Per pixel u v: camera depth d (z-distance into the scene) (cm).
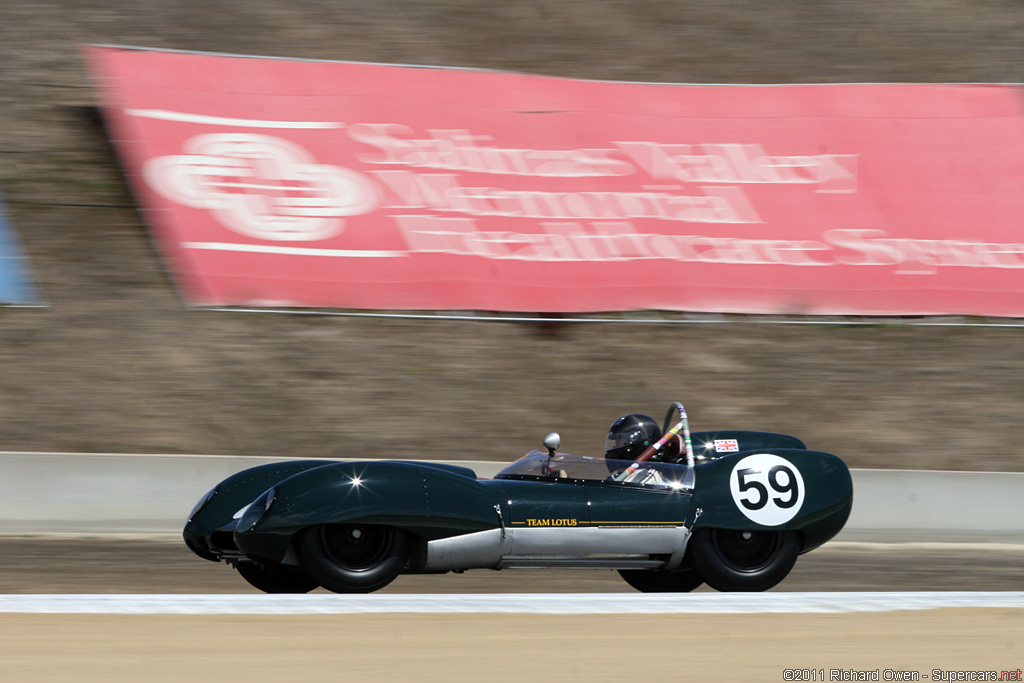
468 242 6925
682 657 1733
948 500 4684
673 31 9212
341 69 7694
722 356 6469
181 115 7294
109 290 6362
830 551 4181
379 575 2441
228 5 8838
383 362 6100
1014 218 7544
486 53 8681
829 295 6975
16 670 1553
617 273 6919
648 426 2961
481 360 6225
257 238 6731
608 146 7581
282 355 6056
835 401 6122
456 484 2525
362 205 6988
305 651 1720
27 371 5647
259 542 2384
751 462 2738
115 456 4312
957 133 7962
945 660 1762
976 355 6619
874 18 9606
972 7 9844
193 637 1808
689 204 7344
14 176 7112
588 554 2606
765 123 7862
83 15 8531
